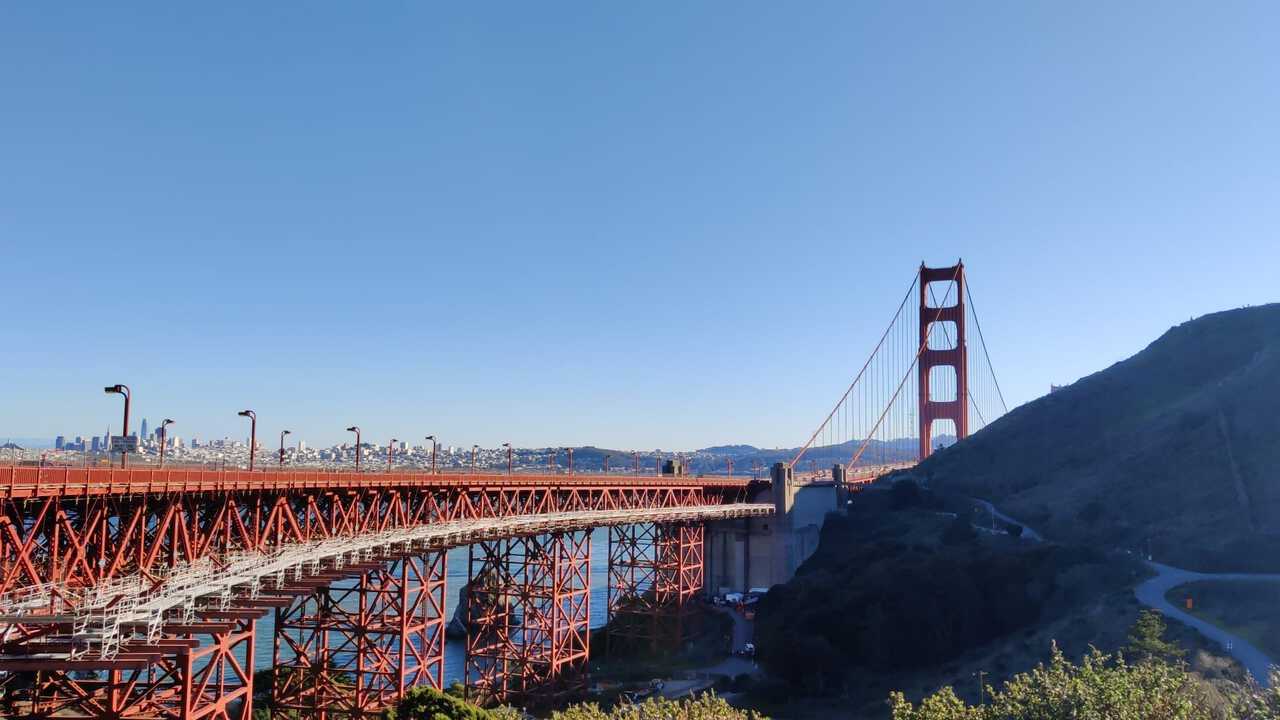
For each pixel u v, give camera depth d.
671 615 86.19
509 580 69.12
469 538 56.59
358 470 51.22
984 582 77.69
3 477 26.70
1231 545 79.50
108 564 33.25
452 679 75.75
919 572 78.88
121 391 36.34
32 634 27.11
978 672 64.19
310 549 41.00
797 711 65.56
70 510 32.72
